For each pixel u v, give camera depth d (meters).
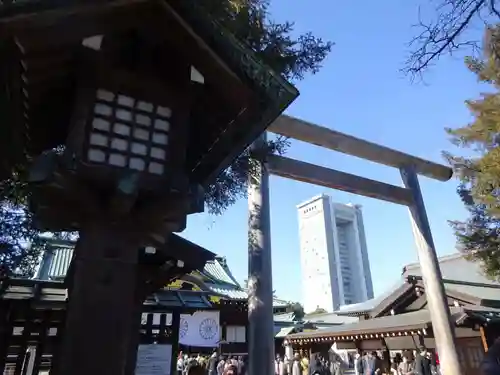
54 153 2.25
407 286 14.25
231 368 5.73
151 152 2.56
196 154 3.36
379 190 7.88
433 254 8.10
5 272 4.72
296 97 2.59
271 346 4.94
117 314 2.16
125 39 2.57
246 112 2.72
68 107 2.82
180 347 14.30
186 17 2.39
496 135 10.45
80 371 1.97
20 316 5.56
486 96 10.35
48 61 2.40
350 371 17.02
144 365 5.76
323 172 6.99
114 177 2.32
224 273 18.61
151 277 4.46
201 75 2.74
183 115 2.74
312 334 15.73
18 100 2.69
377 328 12.34
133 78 2.59
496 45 4.16
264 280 5.25
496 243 10.77
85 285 2.15
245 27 4.10
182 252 3.91
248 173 5.41
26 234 4.66
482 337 10.90
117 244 2.30
